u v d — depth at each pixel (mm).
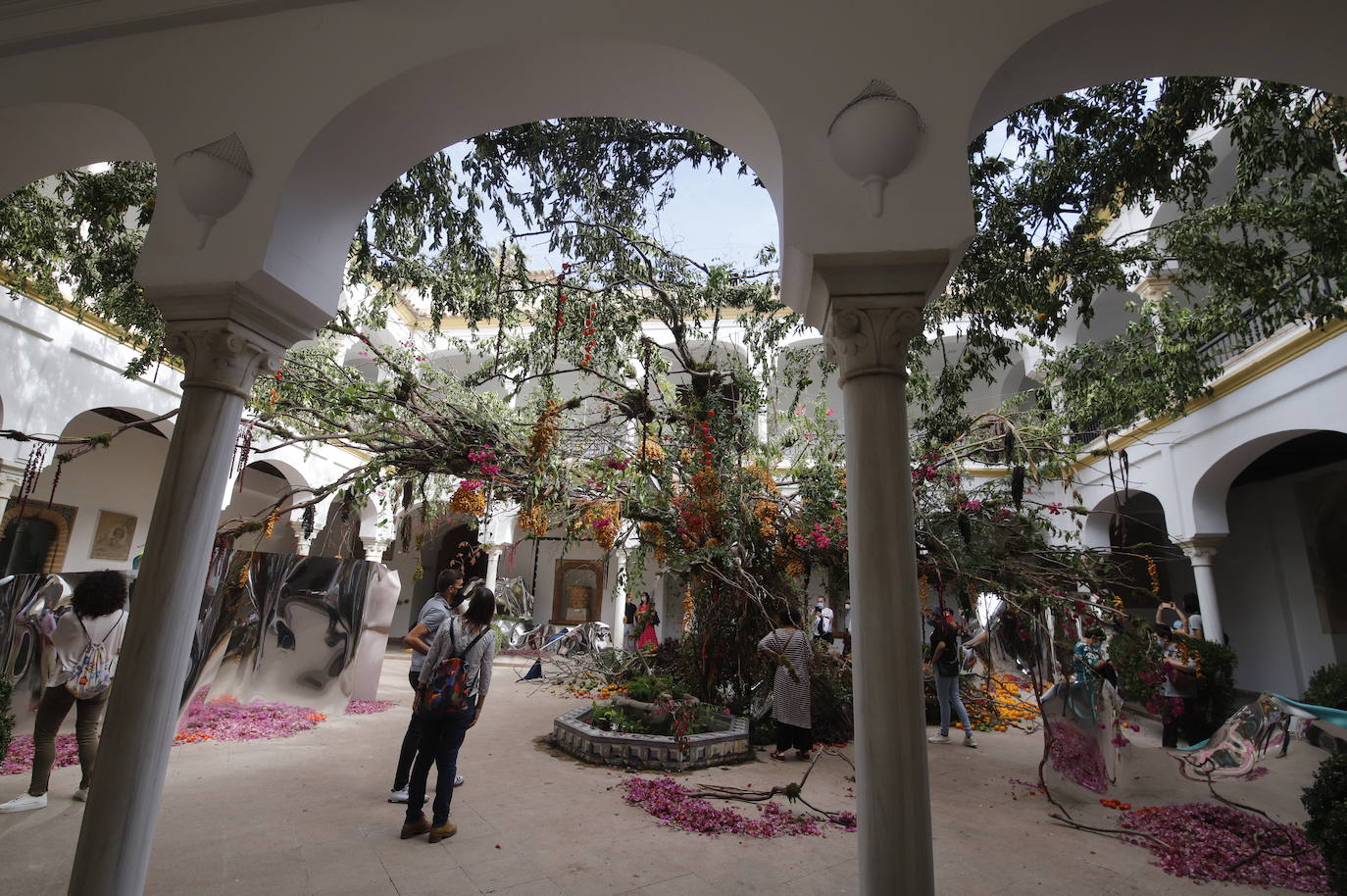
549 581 17375
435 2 3062
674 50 2811
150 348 6480
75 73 3361
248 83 3174
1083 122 4473
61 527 10945
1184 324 7562
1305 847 3912
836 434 7625
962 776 5625
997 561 6508
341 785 4777
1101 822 4465
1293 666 10797
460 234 5402
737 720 6320
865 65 2707
